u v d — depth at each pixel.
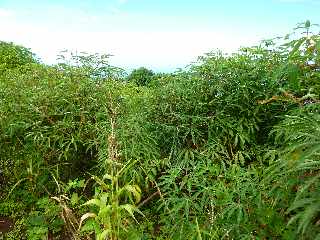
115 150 3.88
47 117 5.48
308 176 3.07
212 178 4.64
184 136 5.25
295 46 3.00
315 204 2.67
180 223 4.12
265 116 5.49
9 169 5.79
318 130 2.95
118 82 6.34
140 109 5.75
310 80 4.20
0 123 5.53
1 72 9.05
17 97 5.75
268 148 5.03
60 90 5.73
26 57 10.61
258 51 5.48
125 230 3.44
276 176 3.54
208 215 4.03
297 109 4.10
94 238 4.40
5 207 5.30
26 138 5.48
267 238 3.51
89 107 5.61
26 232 4.81
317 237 2.64
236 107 5.47
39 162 5.34
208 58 5.88
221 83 5.49
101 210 3.28
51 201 5.13
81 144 5.52
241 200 3.78
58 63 6.24
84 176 5.68
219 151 5.04
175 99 5.59
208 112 5.54
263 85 5.36
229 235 3.63
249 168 4.43
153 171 4.80
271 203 3.61
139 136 5.10
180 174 4.83
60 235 4.76
